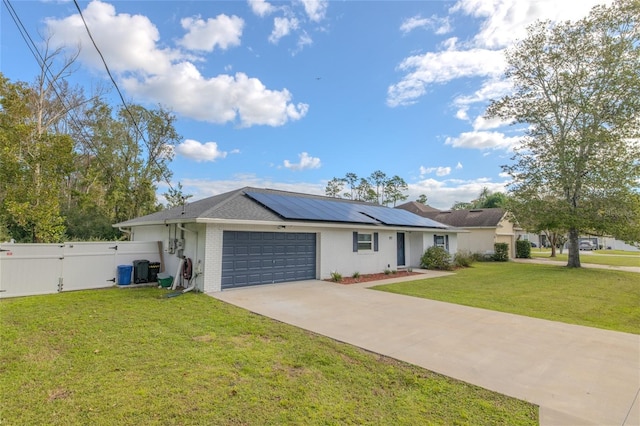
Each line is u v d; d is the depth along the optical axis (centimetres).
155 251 1191
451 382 414
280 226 1167
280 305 827
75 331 587
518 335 620
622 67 1867
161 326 625
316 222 1225
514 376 435
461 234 3016
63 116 2325
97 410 330
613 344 580
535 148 2114
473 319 733
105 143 2716
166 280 1060
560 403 365
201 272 992
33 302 823
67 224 2059
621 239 1909
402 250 1895
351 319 709
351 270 1450
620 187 1852
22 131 1320
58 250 988
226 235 1036
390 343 557
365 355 502
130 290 1016
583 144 1919
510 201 2278
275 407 345
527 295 1084
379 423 320
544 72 2069
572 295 1115
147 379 402
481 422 326
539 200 2089
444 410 348
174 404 345
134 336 563
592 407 358
